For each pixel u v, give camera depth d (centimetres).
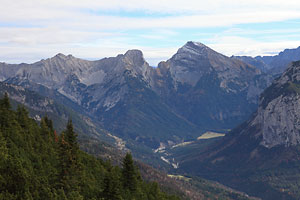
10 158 11894
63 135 14988
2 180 10494
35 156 14288
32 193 11031
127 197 15125
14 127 15550
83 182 14000
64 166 13050
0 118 15412
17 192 10450
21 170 11244
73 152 13738
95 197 13200
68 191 12644
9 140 14038
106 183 13312
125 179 15962
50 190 11675
